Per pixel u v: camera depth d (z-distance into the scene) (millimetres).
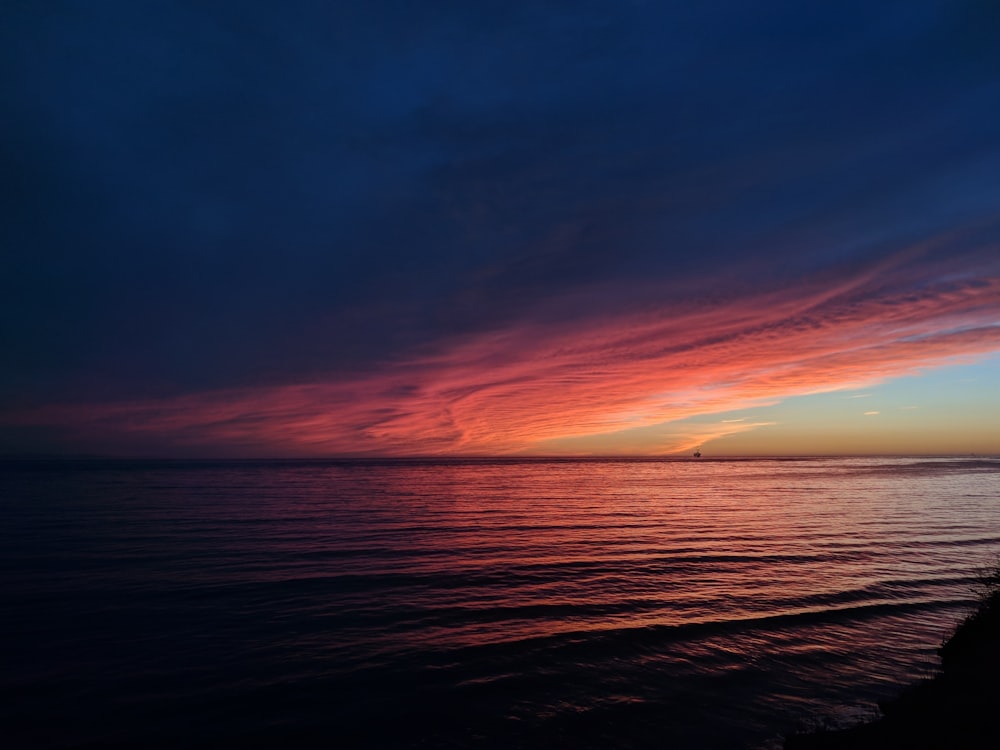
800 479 102625
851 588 19984
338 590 19438
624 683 12211
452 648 14133
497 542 30125
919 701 10320
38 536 30688
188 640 14539
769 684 12164
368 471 147500
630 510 48062
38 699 11305
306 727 10367
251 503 51562
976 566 23719
